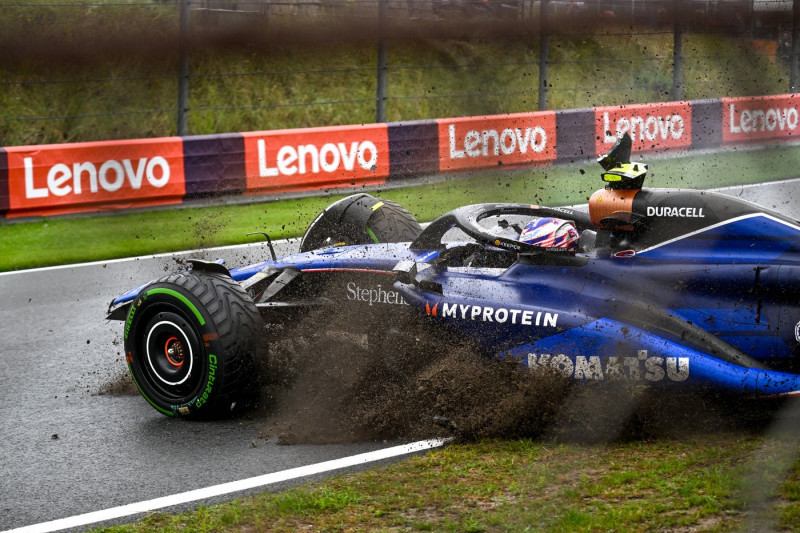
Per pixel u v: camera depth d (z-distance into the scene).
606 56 75.25
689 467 15.42
